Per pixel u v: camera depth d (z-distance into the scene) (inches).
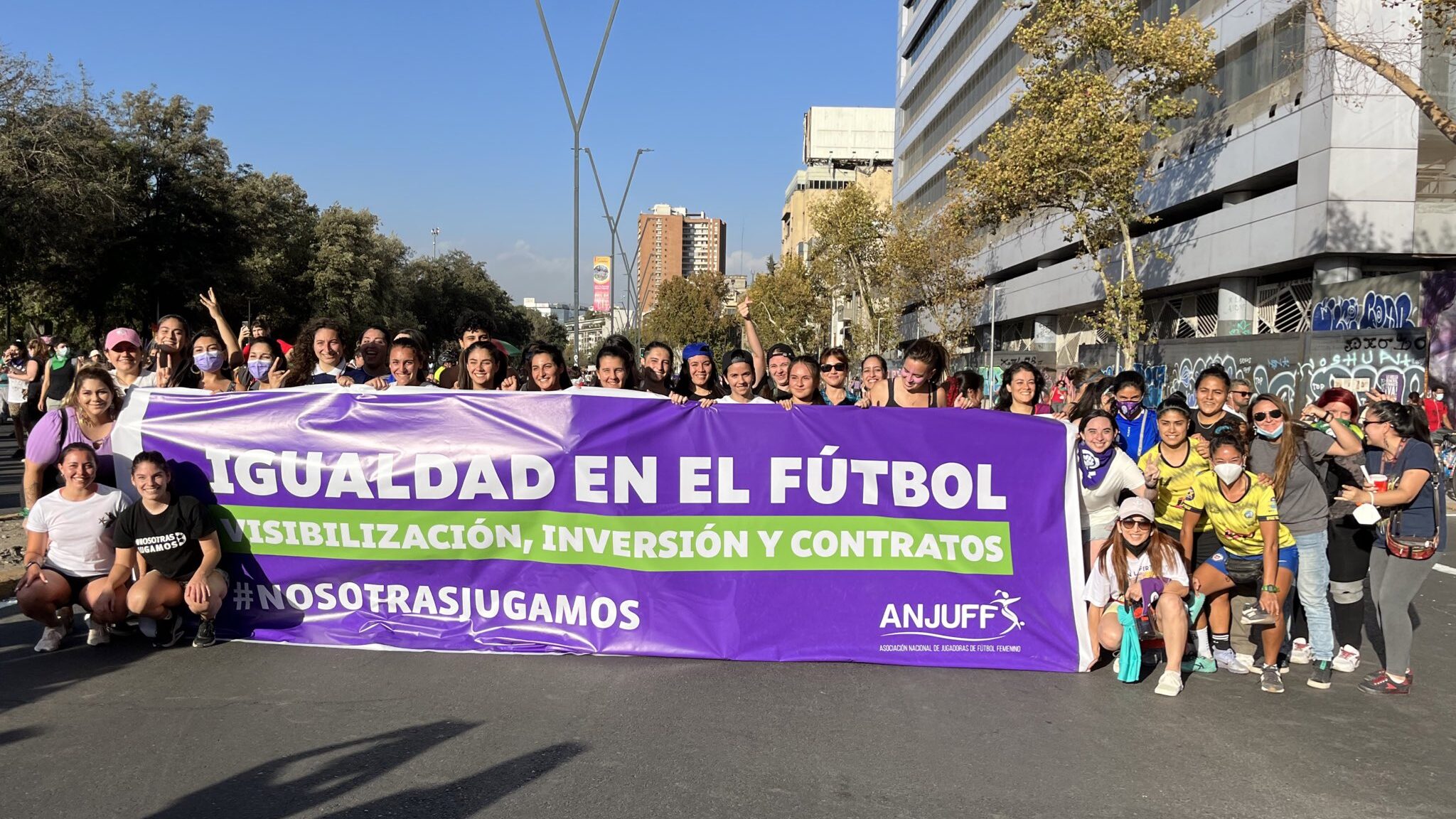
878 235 1752.0
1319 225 866.8
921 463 223.0
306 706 185.9
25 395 579.8
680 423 225.3
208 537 223.8
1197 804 149.3
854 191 1758.1
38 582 217.0
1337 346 626.5
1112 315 964.6
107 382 238.2
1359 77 812.0
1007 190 967.6
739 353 257.9
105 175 1192.2
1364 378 609.6
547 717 180.9
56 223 1051.3
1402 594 204.5
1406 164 835.4
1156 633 215.5
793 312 2541.8
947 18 2092.8
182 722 177.0
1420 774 162.1
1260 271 1003.3
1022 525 221.6
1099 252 1363.2
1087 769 161.6
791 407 225.0
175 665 212.1
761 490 224.1
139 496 236.2
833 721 181.8
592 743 168.4
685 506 224.7
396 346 256.5
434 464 226.8
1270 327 1047.6
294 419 232.4
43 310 1488.7
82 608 249.1
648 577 224.4
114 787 148.9
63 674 204.8
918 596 221.5
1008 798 150.1
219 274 1519.4
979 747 170.4
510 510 226.7
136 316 1528.1
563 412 227.0
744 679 206.5
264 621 232.1
